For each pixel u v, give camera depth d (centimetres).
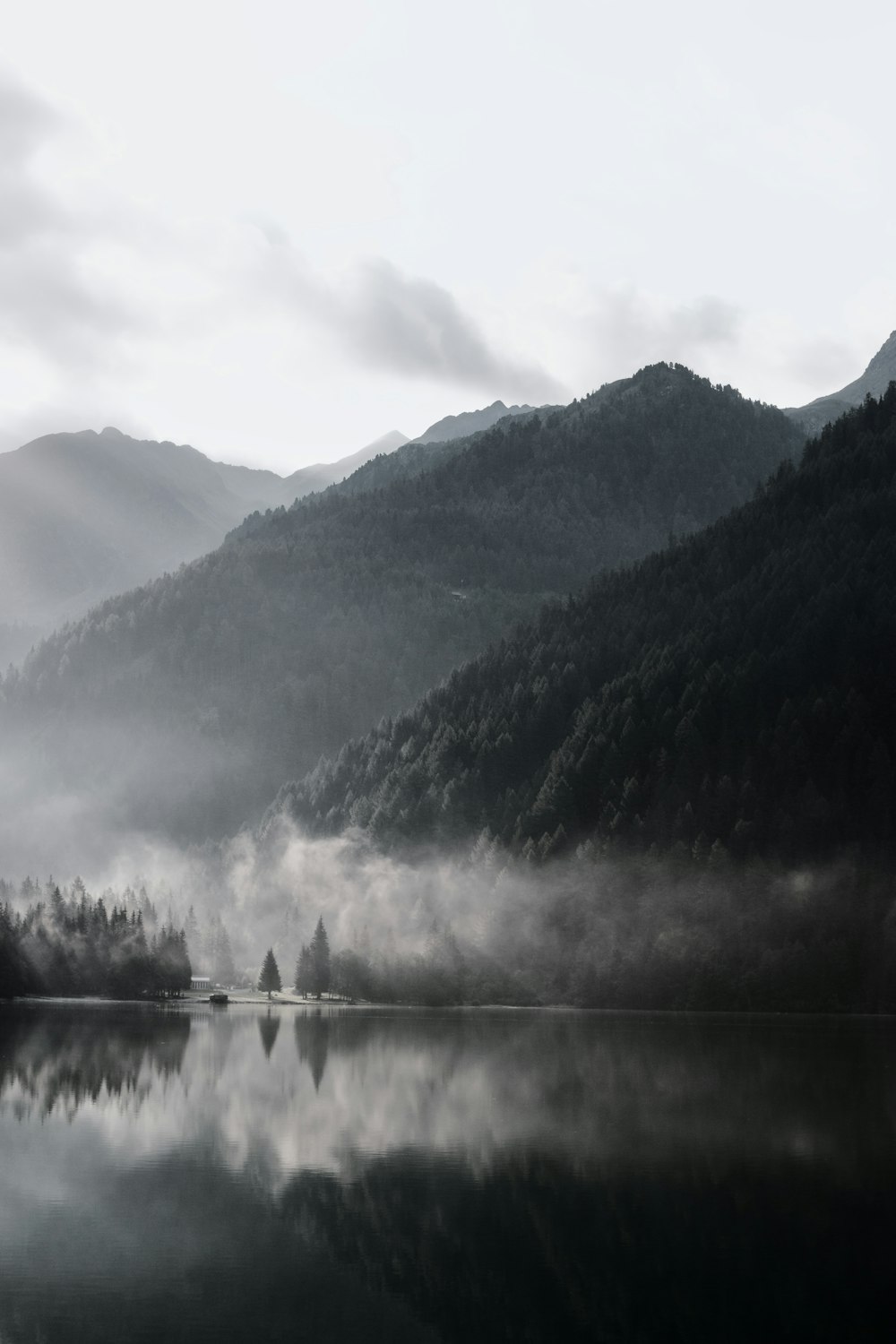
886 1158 8788
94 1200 7606
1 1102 11394
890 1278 6162
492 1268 6316
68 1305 5788
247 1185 8006
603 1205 7456
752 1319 5622
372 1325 5575
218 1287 6047
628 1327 5553
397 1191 7831
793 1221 7081
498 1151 9044
